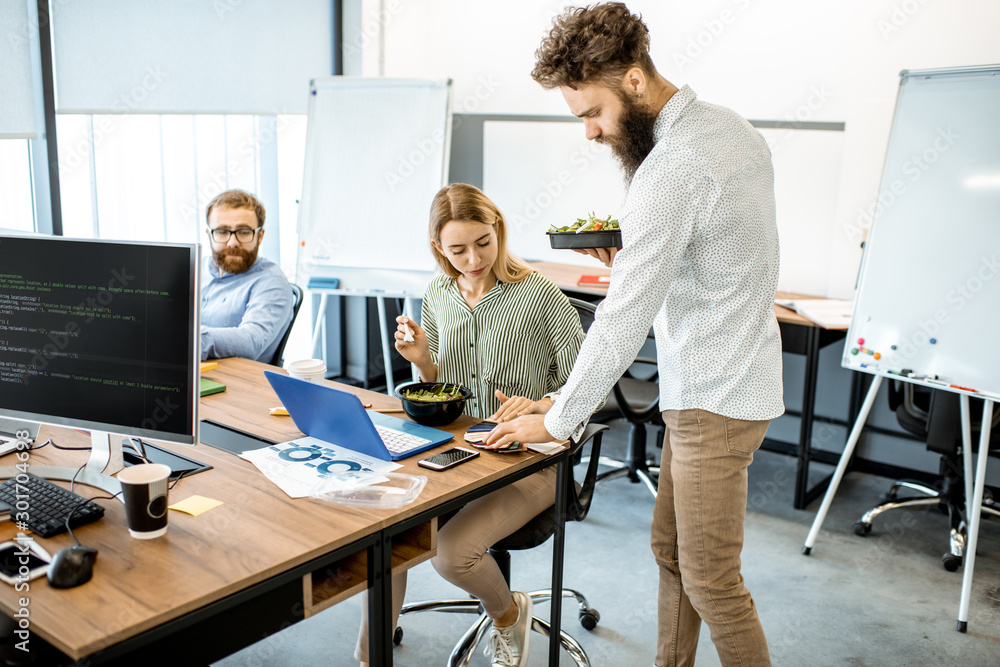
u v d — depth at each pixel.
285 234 3.88
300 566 1.10
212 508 1.24
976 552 2.59
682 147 1.33
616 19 1.32
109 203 3.09
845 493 3.09
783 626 2.12
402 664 1.91
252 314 2.44
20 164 2.78
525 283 1.82
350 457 1.48
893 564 2.50
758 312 1.41
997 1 2.78
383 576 1.24
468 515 1.59
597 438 1.79
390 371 3.71
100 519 1.20
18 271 1.32
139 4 2.99
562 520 1.65
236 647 1.05
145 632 0.93
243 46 3.42
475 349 1.86
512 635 1.72
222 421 1.70
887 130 3.02
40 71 2.72
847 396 3.34
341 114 3.53
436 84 3.45
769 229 1.40
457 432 1.63
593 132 1.44
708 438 1.43
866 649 2.02
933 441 2.46
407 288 3.52
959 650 2.02
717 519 1.44
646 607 2.22
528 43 3.82
